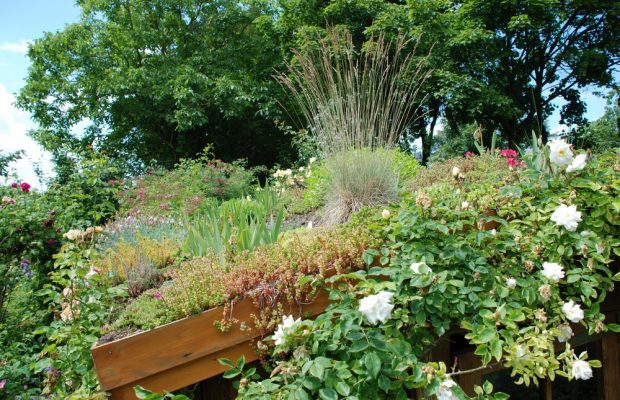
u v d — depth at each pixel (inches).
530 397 82.5
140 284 92.6
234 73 482.9
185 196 239.9
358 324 54.2
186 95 440.1
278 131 509.7
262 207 136.2
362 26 385.7
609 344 88.4
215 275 67.9
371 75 131.2
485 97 363.6
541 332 64.4
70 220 170.1
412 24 353.1
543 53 420.8
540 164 82.3
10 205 160.9
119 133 533.0
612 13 384.5
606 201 73.2
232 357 59.3
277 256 70.8
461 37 353.1
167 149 534.3
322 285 63.2
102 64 498.0
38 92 494.9
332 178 124.9
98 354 52.7
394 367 52.3
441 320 62.6
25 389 120.9
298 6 427.2
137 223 165.5
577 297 73.9
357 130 126.9
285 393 51.4
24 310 158.1
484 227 74.0
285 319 55.8
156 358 54.9
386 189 122.9
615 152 92.9
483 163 145.2
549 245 71.1
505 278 66.2
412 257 63.9
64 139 500.7
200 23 527.2
